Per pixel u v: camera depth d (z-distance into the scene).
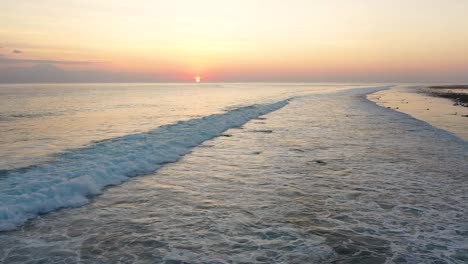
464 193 7.88
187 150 12.62
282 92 78.25
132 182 8.73
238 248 5.34
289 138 15.32
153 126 20.17
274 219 6.45
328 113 26.41
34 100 48.00
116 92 84.19
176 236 5.75
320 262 4.94
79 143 14.48
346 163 10.73
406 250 5.27
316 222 6.30
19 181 8.28
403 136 15.58
